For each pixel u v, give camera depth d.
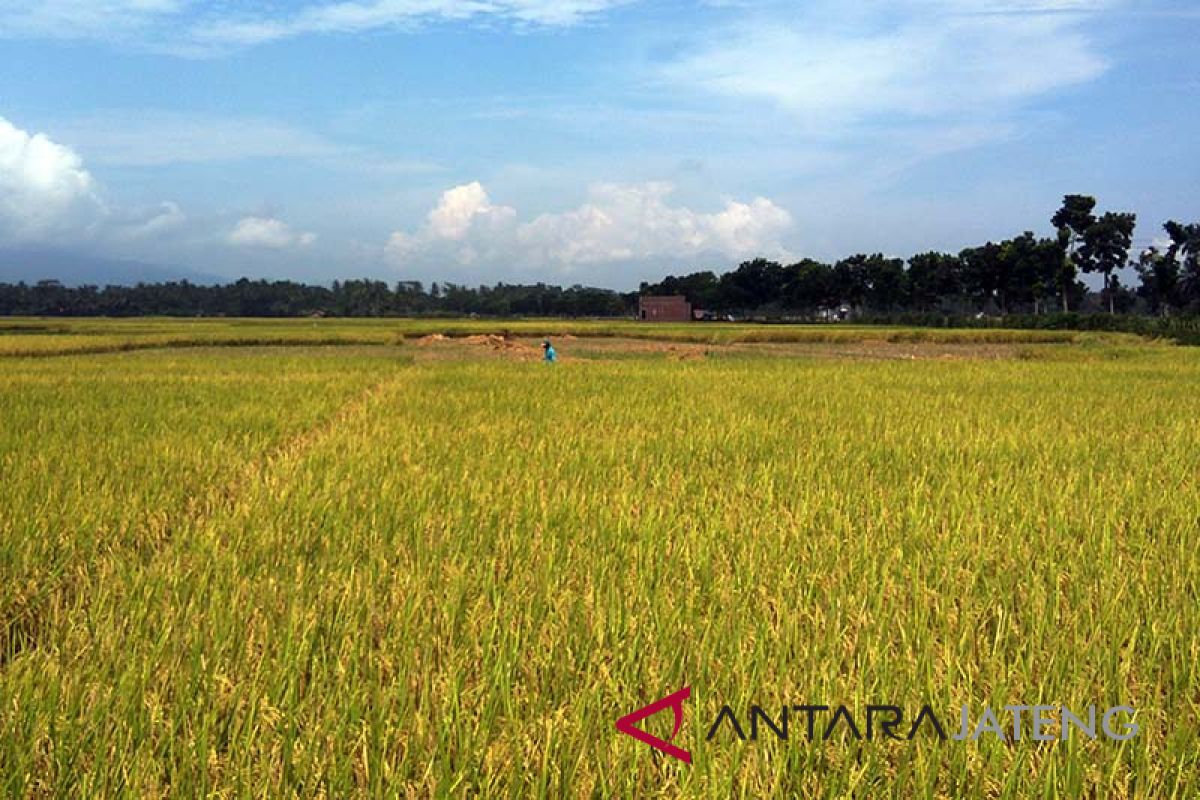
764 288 115.44
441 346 42.69
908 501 6.29
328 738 2.69
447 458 8.29
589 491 6.64
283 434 9.89
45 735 2.68
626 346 44.22
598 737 2.74
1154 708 2.95
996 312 115.31
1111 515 5.60
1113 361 27.08
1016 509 6.00
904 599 3.99
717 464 8.12
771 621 3.70
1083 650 3.33
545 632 3.52
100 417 11.09
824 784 2.54
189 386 16.03
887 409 12.98
